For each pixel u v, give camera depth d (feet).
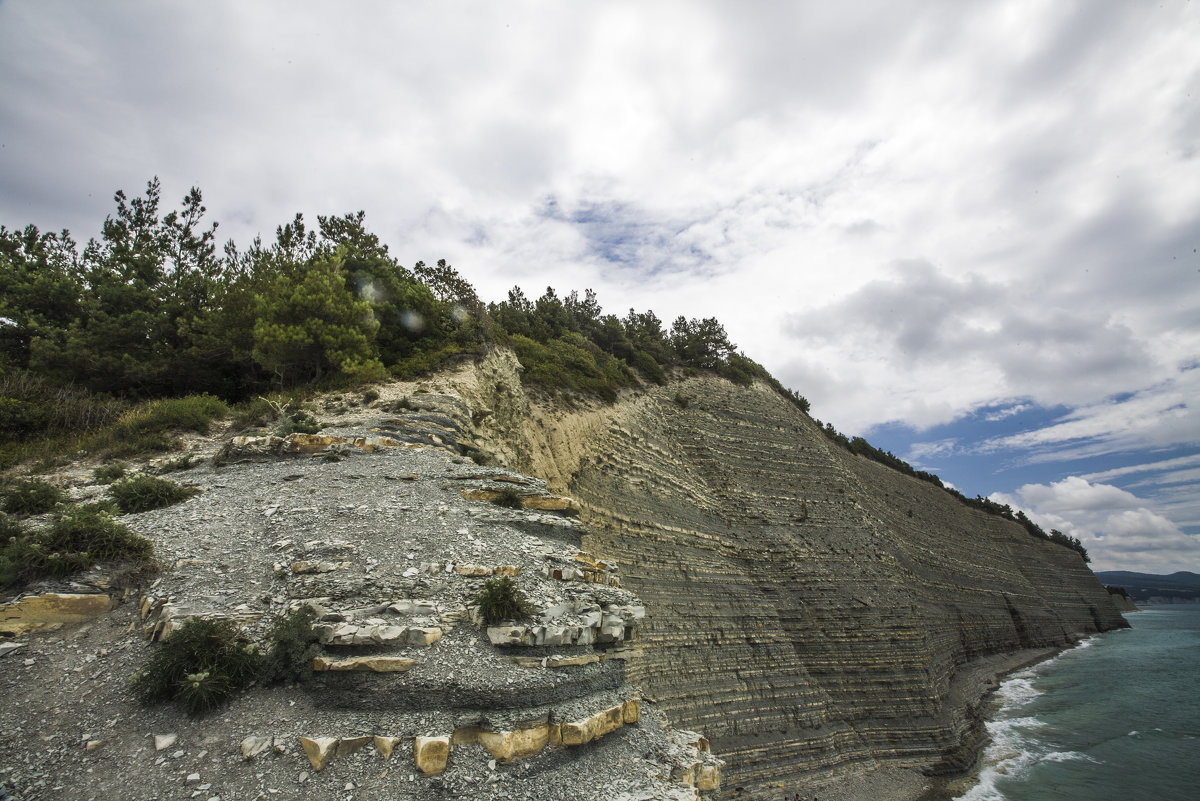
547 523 44.98
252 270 92.99
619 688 33.60
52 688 24.73
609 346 171.42
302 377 85.10
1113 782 103.76
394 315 93.50
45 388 69.26
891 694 120.26
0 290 80.02
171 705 24.68
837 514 160.56
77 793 20.47
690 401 166.50
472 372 86.99
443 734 23.99
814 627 122.62
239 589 31.35
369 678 25.94
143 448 58.23
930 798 98.22
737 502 142.72
